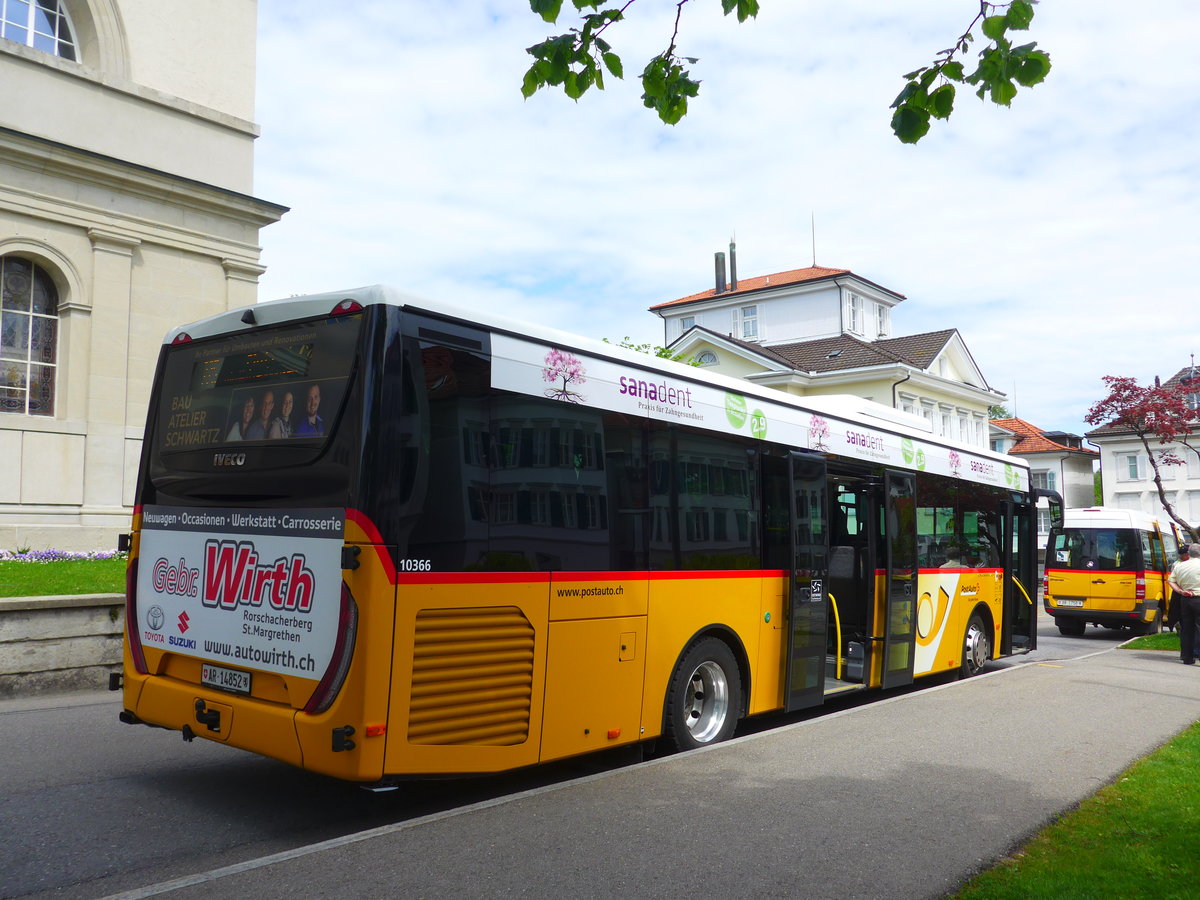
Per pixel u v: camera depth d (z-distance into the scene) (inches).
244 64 823.7
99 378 703.1
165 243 743.1
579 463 254.1
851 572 414.9
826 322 2003.0
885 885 182.9
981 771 271.3
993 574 520.4
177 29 776.9
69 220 689.0
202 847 207.8
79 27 729.0
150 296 738.2
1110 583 861.8
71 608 378.3
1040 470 2630.4
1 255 660.7
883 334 2126.0
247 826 223.0
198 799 243.4
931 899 176.7
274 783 260.2
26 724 320.5
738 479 320.2
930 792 247.8
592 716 253.1
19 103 677.9
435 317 219.1
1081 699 403.5
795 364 1704.0
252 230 800.3
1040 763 284.0
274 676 213.6
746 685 320.5
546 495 242.1
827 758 280.4
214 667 229.6
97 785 253.1
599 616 255.9
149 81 756.6
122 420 714.8
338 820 230.2
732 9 205.3
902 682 415.2
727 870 187.6
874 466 406.9
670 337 2251.5
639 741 270.7
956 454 488.1
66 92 703.7
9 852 200.5
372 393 204.4
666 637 281.0
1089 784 261.3
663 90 225.8
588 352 262.1
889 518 409.7
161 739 307.1
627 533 268.2
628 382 275.4
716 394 314.0
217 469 235.0
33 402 684.7
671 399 292.2
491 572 223.6
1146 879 185.9
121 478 711.7
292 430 217.9
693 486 298.4
